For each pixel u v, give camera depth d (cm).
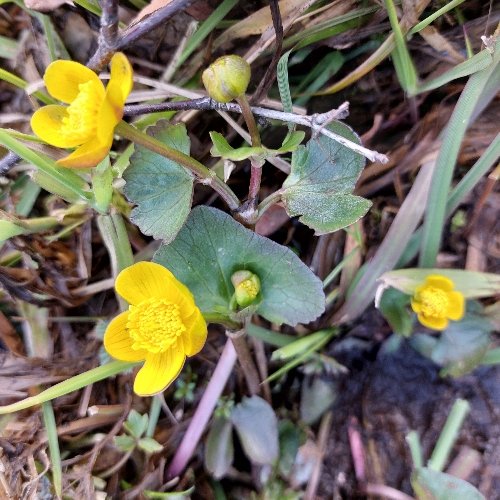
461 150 24
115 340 17
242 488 25
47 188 21
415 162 24
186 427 25
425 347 24
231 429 24
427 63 24
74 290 25
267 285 20
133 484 24
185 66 24
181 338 17
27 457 23
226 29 23
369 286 24
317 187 19
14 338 24
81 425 24
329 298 25
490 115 24
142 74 24
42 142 21
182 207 18
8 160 21
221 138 17
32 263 24
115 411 24
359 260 25
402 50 22
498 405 23
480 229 25
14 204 24
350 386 25
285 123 22
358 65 25
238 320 20
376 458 24
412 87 23
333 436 25
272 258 19
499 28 19
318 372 25
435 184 23
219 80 16
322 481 24
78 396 24
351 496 24
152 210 18
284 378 26
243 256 19
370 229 26
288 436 25
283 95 20
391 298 24
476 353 23
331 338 26
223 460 24
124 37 18
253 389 25
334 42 24
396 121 25
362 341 25
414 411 24
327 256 26
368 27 23
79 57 24
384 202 26
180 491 24
